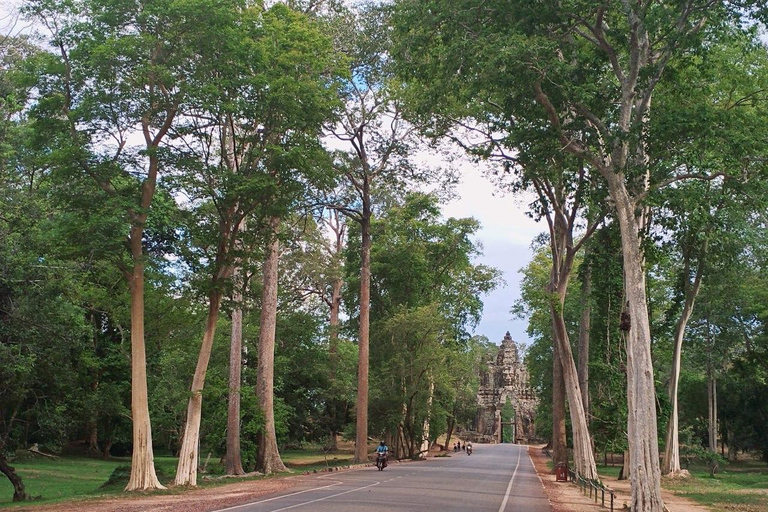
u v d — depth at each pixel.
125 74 21.59
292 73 25.12
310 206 39.78
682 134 18.20
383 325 49.94
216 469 36.59
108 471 38.12
